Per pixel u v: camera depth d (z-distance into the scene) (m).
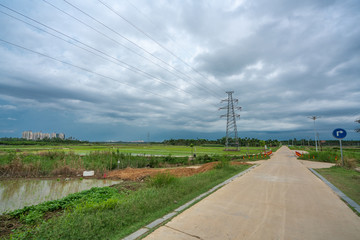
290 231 4.20
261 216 5.04
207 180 9.38
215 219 4.81
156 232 4.08
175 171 15.49
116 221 4.41
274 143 141.00
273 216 5.05
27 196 9.88
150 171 16.05
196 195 7.02
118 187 10.04
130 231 4.12
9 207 7.93
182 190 7.24
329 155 24.09
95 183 13.45
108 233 4.04
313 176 11.58
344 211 5.46
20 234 4.09
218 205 5.91
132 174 15.75
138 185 10.16
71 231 3.87
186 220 4.73
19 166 16.64
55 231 3.88
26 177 15.54
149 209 5.34
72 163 18.19
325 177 11.03
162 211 5.33
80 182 13.79
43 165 17.58
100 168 18.39
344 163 15.98
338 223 4.64
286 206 5.86
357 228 4.37
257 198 6.71
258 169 15.12
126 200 5.90
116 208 5.09
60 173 16.72
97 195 8.09
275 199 6.60
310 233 4.12
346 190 7.93
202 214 5.14
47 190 11.30
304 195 7.15
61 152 23.48
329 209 5.62
